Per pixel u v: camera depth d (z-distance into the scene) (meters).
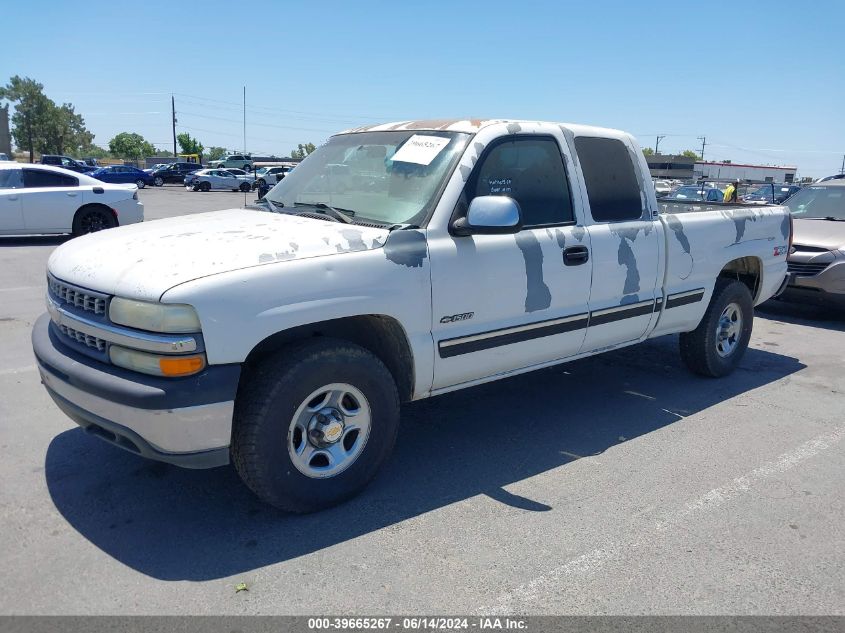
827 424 4.93
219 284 3.00
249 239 3.41
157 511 3.51
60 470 3.92
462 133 4.02
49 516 3.44
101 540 3.24
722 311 5.69
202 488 3.75
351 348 3.42
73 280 3.32
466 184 3.85
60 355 3.33
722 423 4.91
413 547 3.24
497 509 3.62
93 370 3.13
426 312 3.66
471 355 3.93
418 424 4.80
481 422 4.85
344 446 3.59
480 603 2.84
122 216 13.98
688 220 5.21
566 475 4.04
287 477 3.31
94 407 3.15
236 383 3.04
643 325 4.97
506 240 3.99
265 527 3.38
